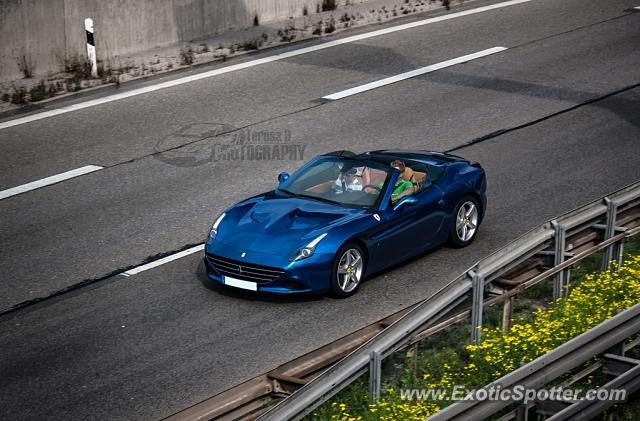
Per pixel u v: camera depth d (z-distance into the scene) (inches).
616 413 629.9
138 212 1059.9
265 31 1807.3
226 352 742.5
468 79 1566.2
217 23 1770.4
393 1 2073.1
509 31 1857.8
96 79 1533.0
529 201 1079.6
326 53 1699.1
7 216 1053.2
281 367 643.5
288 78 1561.3
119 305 835.4
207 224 1025.5
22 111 1407.5
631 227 936.3
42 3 1515.7
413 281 872.3
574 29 1872.5
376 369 619.5
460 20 1936.5
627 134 1315.2
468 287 695.7
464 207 951.6
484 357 689.0
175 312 817.5
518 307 820.0
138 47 1658.5
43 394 684.1
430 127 1341.0
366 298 836.6
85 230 1012.5
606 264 847.1
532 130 1334.9
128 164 1211.2
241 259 810.8
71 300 848.9
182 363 725.9
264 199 895.7
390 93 1493.6
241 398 610.5
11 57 1504.7
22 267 922.1
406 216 876.6
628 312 645.3
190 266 920.3
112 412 657.0
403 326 643.5
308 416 623.5
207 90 1501.0
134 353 745.0
